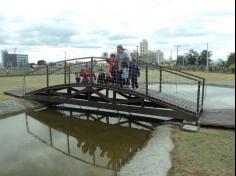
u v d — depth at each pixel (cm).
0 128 1096
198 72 4828
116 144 917
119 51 1178
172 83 2767
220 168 602
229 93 2073
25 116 1308
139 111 1123
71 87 1354
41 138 984
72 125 1173
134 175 604
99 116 1319
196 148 732
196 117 993
